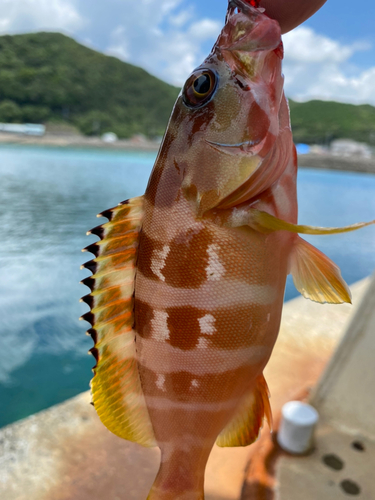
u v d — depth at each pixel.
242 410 0.16
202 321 0.14
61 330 1.06
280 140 0.14
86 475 0.29
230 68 0.13
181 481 0.16
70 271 1.51
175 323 0.14
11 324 1.08
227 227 0.14
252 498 0.26
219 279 0.14
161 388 0.15
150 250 0.15
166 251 0.14
